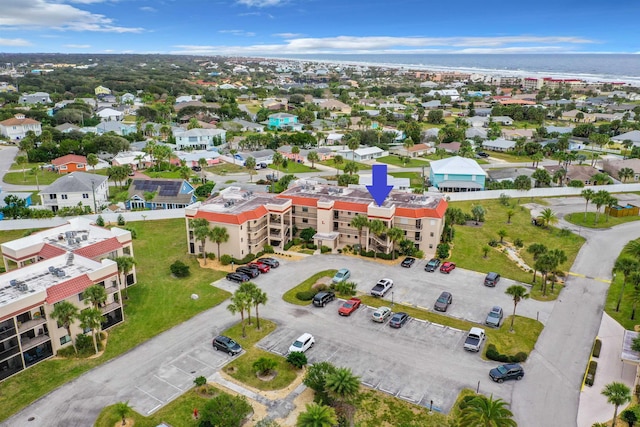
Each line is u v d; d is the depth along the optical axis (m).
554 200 134.25
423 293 79.00
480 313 72.69
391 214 92.94
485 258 93.88
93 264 69.25
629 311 73.19
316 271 86.81
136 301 75.81
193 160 174.75
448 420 49.94
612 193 139.50
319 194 105.06
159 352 62.28
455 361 60.50
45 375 57.66
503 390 54.88
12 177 151.50
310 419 44.88
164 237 104.56
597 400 53.34
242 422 49.09
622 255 95.25
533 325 69.00
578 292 79.56
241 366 59.12
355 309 73.44
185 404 52.25
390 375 57.50
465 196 135.25
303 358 57.91
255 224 92.88
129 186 138.12
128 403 52.47
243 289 65.50
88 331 65.19
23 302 57.94
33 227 108.56
